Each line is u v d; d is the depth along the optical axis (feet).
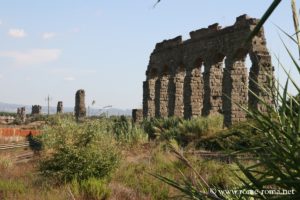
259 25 4.71
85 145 49.08
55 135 49.03
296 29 6.07
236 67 118.01
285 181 6.38
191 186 8.27
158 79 163.84
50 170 46.62
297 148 6.49
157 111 161.79
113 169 47.52
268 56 106.52
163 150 62.28
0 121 244.63
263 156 7.09
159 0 5.17
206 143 66.13
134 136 78.23
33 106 303.89
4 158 67.41
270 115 7.51
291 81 7.30
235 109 114.62
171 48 156.46
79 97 220.84
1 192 42.22
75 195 37.50
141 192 38.75
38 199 38.68
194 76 142.72
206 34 135.13
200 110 141.28
